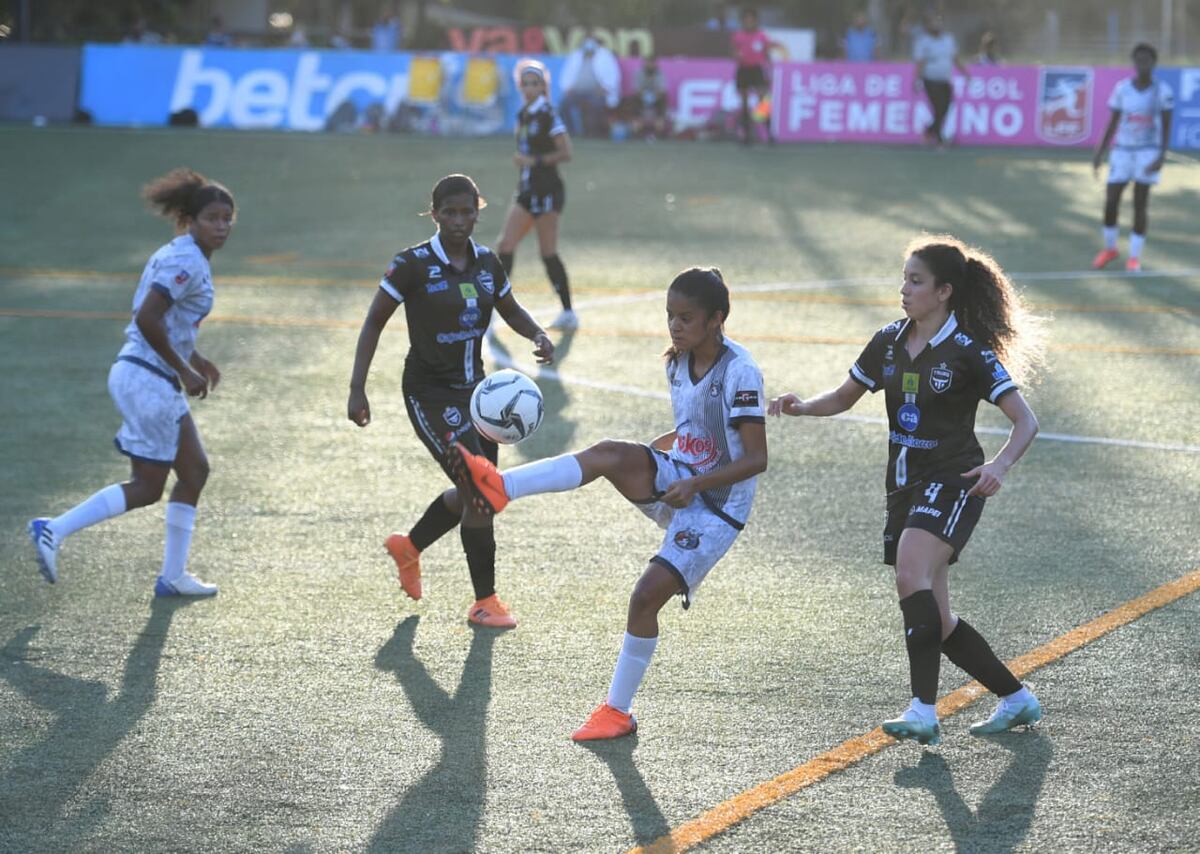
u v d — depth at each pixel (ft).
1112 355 134.51
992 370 54.95
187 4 482.69
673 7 572.10
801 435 108.17
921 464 57.00
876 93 346.54
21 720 59.47
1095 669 64.18
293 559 80.94
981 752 56.08
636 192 254.47
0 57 356.79
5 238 202.59
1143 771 54.19
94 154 290.35
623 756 55.98
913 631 54.70
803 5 569.64
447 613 72.43
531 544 83.25
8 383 123.13
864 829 49.80
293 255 192.95
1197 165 299.79
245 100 354.33
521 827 50.16
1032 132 341.62
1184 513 88.12
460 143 322.96
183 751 56.59
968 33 634.84
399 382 124.88
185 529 74.33
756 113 340.18
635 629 57.36
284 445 104.99
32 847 48.93
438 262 70.64
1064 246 202.28
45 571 70.90
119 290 166.71
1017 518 87.35
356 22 551.59
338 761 55.67
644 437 106.63
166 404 73.10
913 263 55.88
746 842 48.88
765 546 82.69
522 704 61.16
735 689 62.54
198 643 68.28
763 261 190.08
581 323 149.69
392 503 91.61
